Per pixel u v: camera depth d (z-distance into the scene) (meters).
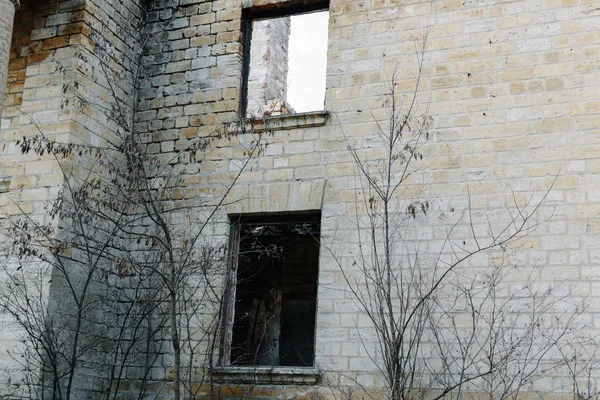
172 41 13.37
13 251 11.70
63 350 11.34
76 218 11.71
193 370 11.62
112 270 12.37
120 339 11.35
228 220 12.20
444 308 10.63
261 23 13.80
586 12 11.04
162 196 11.86
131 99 13.23
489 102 11.20
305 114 12.02
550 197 10.58
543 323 10.18
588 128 10.63
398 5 12.09
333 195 11.64
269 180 12.07
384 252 11.13
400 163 11.41
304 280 11.85
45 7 12.74
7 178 12.17
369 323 10.92
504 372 10.05
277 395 11.13
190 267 11.73
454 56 11.55
